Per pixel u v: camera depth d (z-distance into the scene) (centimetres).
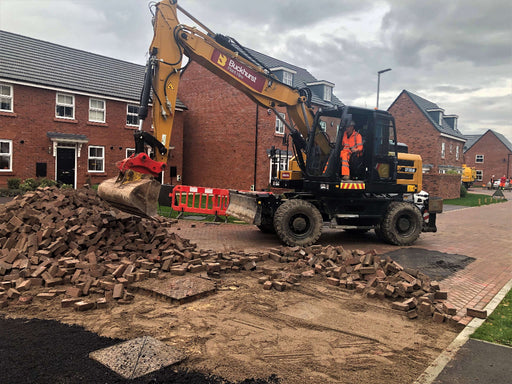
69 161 2050
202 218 1423
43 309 504
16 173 1861
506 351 416
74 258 664
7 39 2042
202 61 917
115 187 755
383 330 479
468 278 731
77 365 364
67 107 2036
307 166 1038
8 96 1839
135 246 746
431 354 418
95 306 516
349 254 736
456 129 4544
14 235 712
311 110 1091
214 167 2559
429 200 1155
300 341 439
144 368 362
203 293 573
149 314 500
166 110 853
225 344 423
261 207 1002
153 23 855
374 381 358
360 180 1055
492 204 2772
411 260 876
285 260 782
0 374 343
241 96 2409
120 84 2317
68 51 2266
